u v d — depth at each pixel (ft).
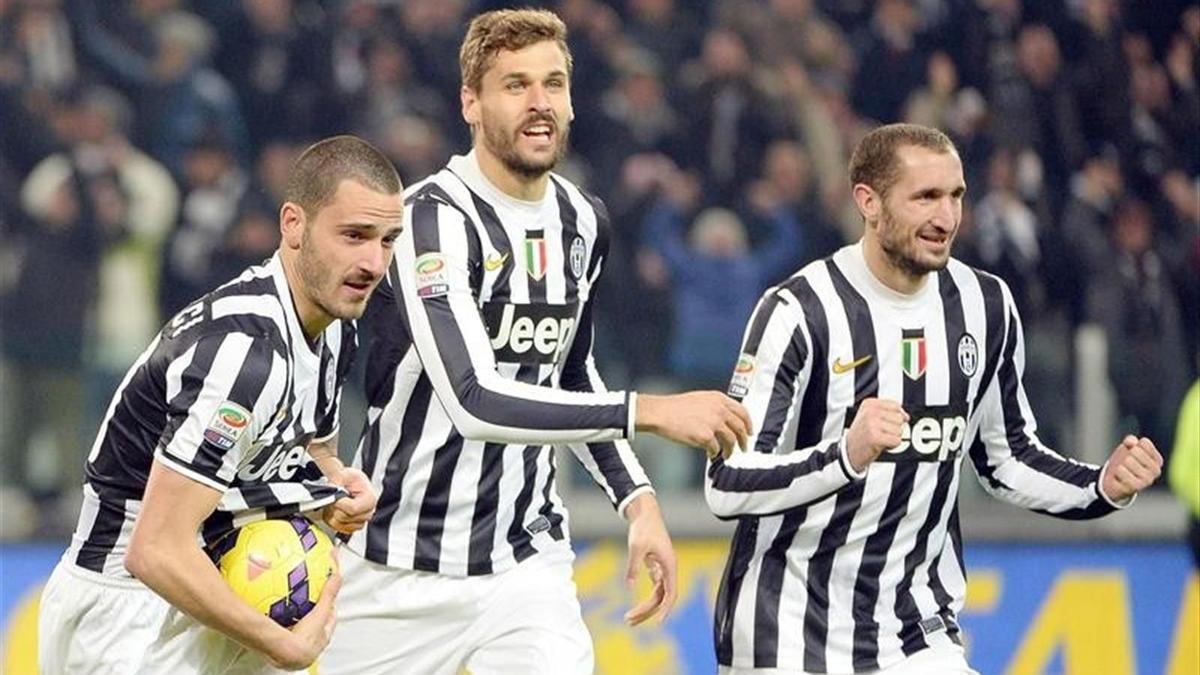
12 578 102.17
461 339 58.49
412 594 63.57
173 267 117.50
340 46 126.21
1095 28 132.67
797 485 57.77
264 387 50.52
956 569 62.75
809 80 126.62
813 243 121.29
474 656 64.03
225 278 118.42
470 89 61.57
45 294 112.47
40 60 121.60
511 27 60.64
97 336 113.50
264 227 120.47
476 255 61.00
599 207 64.80
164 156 121.39
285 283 51.90
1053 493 63.05
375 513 63.52
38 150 118.21
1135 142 131.34
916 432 61.21
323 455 56.70
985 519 105.40
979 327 62.23
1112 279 120.16
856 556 61.00
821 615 61.11
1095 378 111.55
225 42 125.18
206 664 54.03
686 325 116.26
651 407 53.93
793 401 60.95
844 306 61.00
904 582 61.62
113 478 54.24
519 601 63.41
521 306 62.13
